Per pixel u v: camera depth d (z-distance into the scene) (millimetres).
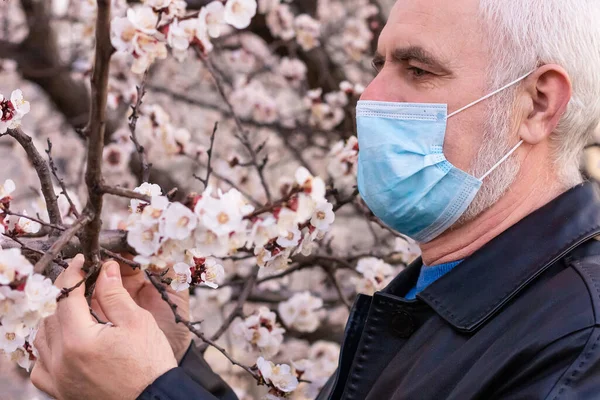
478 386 1328
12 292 1179
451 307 1499
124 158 3662
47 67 3941
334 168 2836
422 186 1641
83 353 1392
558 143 1602
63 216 2449
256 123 4180
